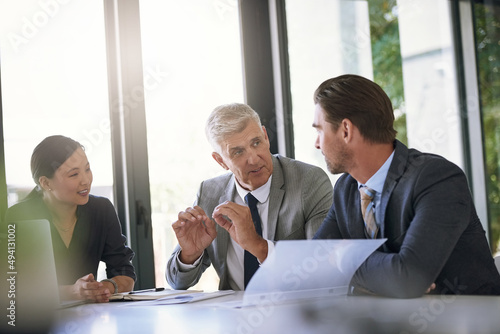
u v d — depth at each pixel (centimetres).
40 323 125
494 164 429
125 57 287
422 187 141
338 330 97
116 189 286
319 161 349
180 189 304
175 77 306
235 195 219
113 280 209
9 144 261
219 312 127
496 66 436
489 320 96
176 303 151
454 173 143
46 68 272
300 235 207
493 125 430
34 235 128
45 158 223
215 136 209
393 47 388
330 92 151
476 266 144
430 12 407
